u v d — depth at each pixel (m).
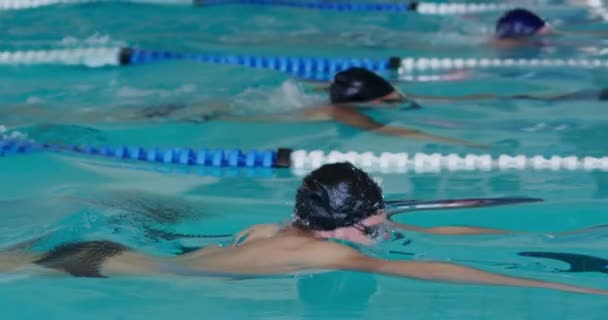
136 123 8.68
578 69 10.69
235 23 13.30
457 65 11.07
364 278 4.99
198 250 5.56
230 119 8.83
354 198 5.28
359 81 9.17
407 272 5.11
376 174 7.32
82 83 10.08
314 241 5.30
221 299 4.79
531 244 5.70
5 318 4.61
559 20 13.48
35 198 6.60
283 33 12.77
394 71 10.91
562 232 5.93
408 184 7.03
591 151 7.73
